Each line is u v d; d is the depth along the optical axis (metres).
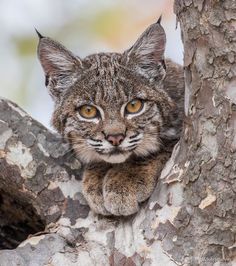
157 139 10.72
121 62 10.86
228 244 8.20
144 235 8.74
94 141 10.47
